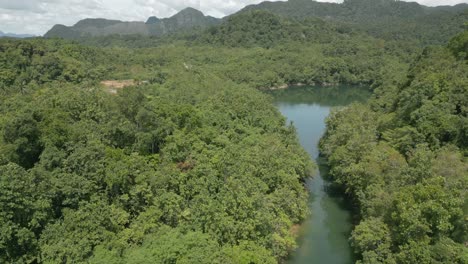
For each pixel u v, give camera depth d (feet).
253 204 169.99
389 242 160.66
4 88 340.39
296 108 538.88
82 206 161.89
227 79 590.55
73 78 416.46
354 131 272.92
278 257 181.37
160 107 257.55
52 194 161.17
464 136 217.56
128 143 220.02
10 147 180.96
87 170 177.06
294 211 204.44
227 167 206.18
